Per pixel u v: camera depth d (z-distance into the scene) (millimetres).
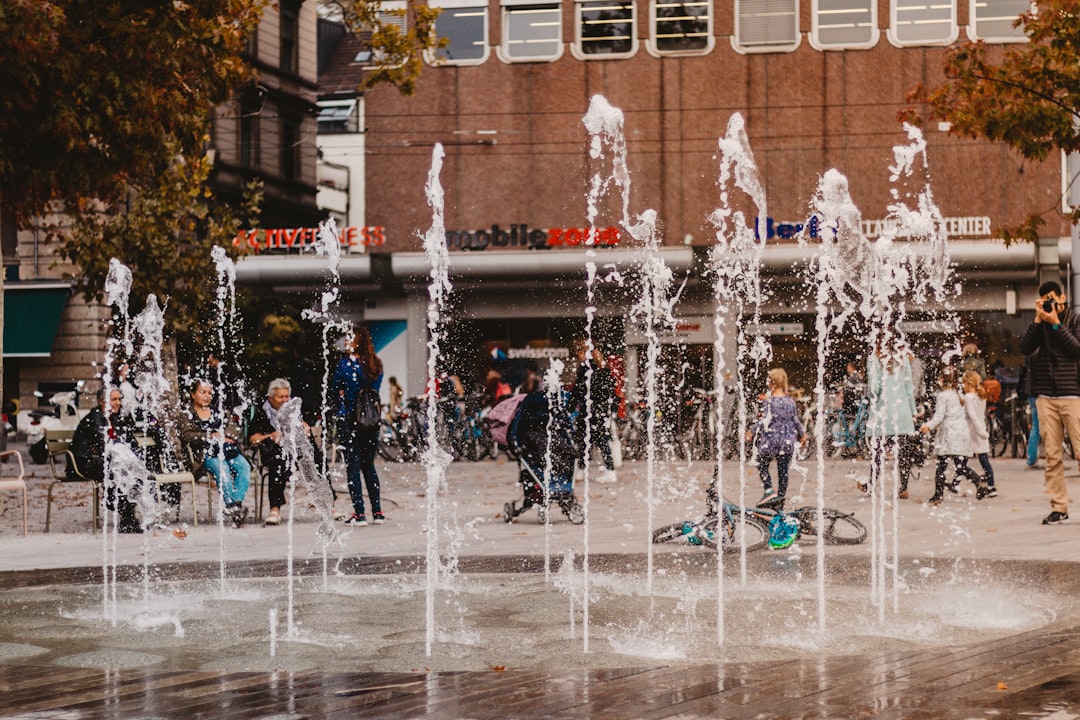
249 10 21828
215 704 6434
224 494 17734
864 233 41312
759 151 42562
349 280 44281
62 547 15078
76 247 31781
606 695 6551
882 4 41938
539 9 43969
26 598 10719
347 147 58406
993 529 15289
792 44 42469
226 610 9945
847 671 7129
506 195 44094
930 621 8914
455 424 33562
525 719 6016
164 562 13352
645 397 37938
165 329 32562
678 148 43062
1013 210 41094
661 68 43156
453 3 44250
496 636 8617
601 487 23484
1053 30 21438
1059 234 40656
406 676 7137
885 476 24531
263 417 17812
